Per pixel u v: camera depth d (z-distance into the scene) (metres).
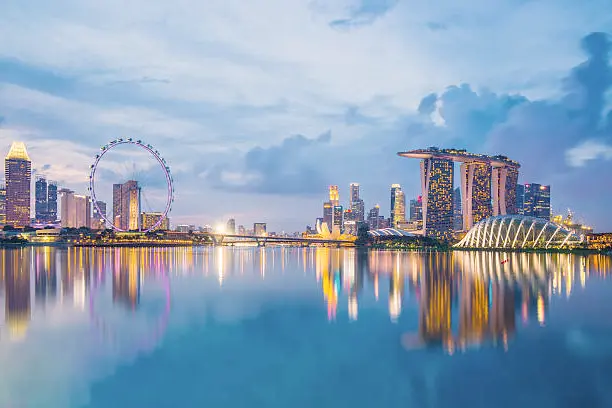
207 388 35.19
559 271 133.38
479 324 55.09
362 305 69.75
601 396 32.94
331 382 36.19
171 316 61.28
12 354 43.53
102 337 49.81
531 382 35.53
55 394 34.12
